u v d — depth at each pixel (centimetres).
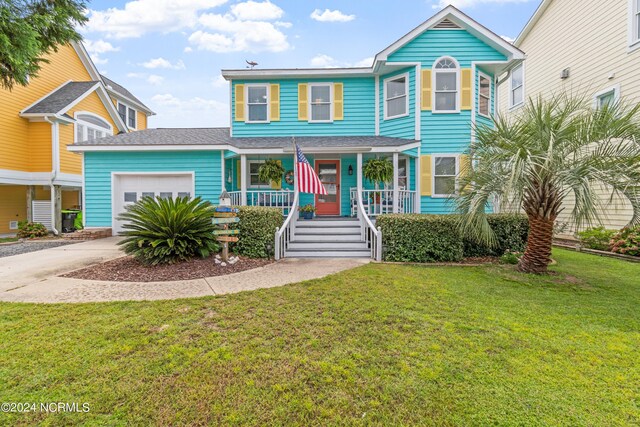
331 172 1177
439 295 482
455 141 1082
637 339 342
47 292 496
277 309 421
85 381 263
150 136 1226
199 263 677
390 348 318
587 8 1084
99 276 591
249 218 766
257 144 1072
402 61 1092
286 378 269
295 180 902
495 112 1166
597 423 221
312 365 288
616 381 267
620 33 955
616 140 534
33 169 1295
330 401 242
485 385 261
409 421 224
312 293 489
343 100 1202
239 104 1212
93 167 1136
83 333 346
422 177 1091
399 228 745
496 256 797
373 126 1201
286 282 554
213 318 390
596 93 1044
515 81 1477
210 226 723
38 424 218
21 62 693
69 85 1512
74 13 771
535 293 498
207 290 507
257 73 1176
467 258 779
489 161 593
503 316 402
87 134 1488
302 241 860
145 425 219
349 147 954
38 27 712
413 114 1101
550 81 1270
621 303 456
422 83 1088
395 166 986
